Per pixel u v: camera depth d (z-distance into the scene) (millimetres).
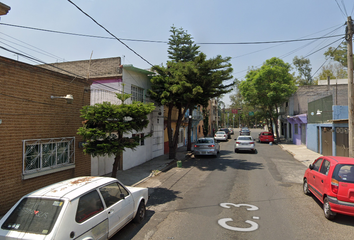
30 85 7598
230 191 8852
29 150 7516
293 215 6402
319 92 28203
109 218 4742
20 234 3732
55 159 8523
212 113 51500
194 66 14148
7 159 6820
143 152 16109
